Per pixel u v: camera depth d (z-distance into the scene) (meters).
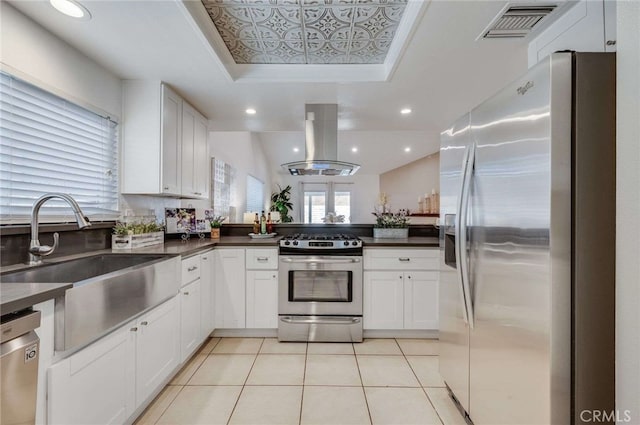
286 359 2.42
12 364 0.90
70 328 1.14
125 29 1.76
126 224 2.41
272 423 1.68
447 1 1.53
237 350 2.58
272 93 2.66
